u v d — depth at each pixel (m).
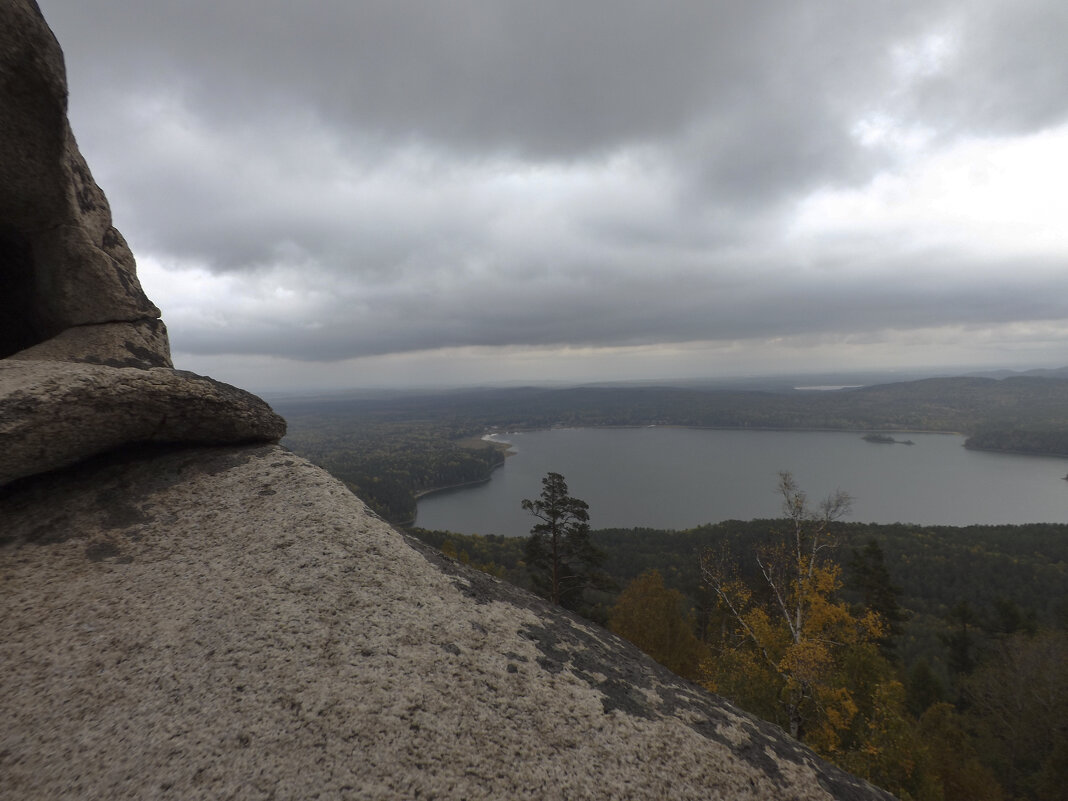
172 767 2.30
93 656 2.86
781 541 17.05
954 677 33.75
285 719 2.56
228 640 3.00
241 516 4.16
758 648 16.73
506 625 3.76
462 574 4.33
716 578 17.86
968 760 19.23
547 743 2.80
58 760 2.31
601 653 3.91
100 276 5.91
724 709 3.75
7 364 4.13
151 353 6.30
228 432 5.07
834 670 14.89
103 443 4.42
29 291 6.20
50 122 4.72
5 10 3.94
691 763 2.99
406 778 2.39
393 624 3.32
